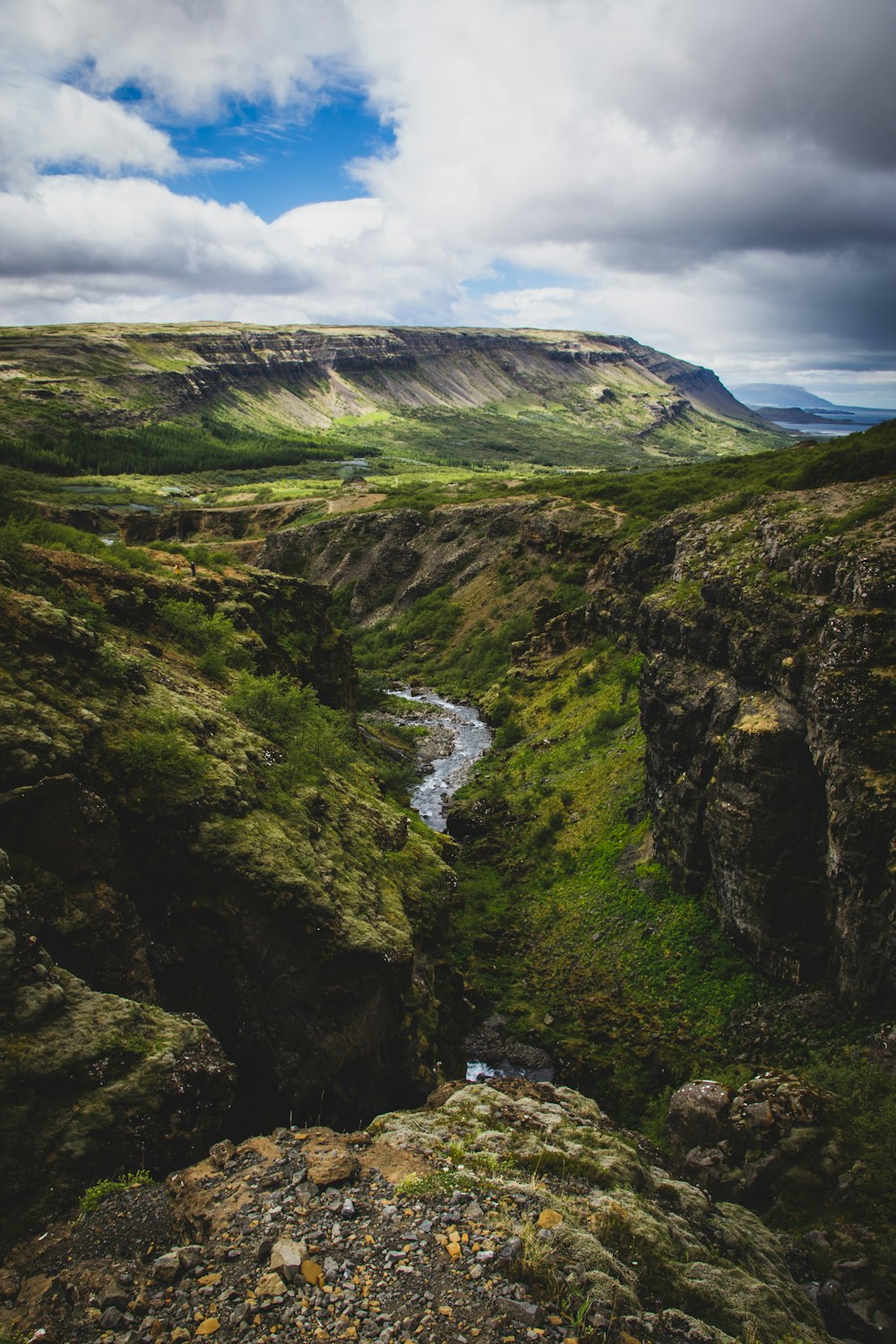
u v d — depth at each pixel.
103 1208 12.95
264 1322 10.28
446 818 58.12
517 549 113.94
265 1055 21.20
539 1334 10.29
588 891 42.50
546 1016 34.16
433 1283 11.23
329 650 60.94
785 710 31.06
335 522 139.88
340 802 31.17
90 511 159.50
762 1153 20.75
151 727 24.22
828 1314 16.30
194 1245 11.98
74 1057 14.70
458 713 87.00
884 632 27.91
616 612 74.38
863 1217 18.56
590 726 62.25
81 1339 9.96
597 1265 12.31
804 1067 26.08
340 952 23.25
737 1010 30.56
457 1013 32.53
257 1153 14.60
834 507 37.47
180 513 165.62
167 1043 16.20
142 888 21.02
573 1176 15.98
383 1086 24.91
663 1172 18.89
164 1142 14.80
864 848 25.88
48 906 17.88
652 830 42.56
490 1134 17.22
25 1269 11.63
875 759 26.36
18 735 19.41
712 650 38.19
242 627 44.81
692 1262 13.88
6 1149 13.03
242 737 28.42
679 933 35.59
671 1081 28.81
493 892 46.06
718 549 42.16
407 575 128.88
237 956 21.64
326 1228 12.39
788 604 32.91
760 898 30.52
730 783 32.19
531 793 57.16
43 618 23.69
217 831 22.47
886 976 25.69
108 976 18.48
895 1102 21.19
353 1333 10.16
